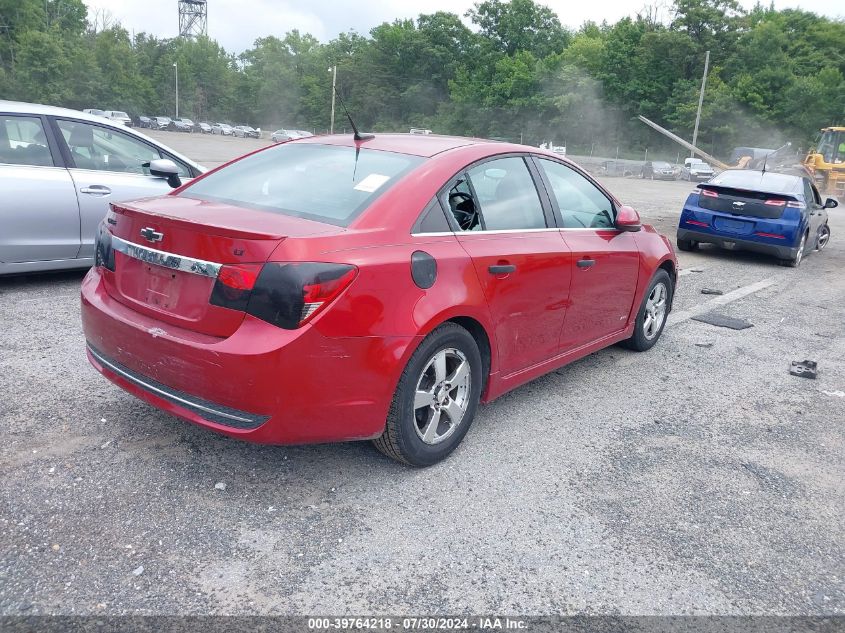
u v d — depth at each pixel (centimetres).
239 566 267
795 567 291
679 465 376
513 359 391
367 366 298
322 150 391
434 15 8494
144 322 313
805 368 548
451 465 357
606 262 459
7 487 307
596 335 477
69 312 560
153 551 272
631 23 7144
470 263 343
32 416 374
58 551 268
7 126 594
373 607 250
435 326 322
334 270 285
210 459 344
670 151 6656
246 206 338
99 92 9619
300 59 11194
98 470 326
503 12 8350
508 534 299
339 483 331
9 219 585
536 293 392
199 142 5869
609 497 337
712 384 510
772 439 418
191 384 295
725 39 6650
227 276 284
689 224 1112
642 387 493
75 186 618
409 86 8656
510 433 401
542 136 7188
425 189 338
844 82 6216
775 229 1032
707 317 716
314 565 271
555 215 424
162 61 11369
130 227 325
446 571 272
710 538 308
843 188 2480
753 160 2847
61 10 10856
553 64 7256
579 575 276
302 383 283
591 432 411
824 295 870
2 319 532
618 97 6875
